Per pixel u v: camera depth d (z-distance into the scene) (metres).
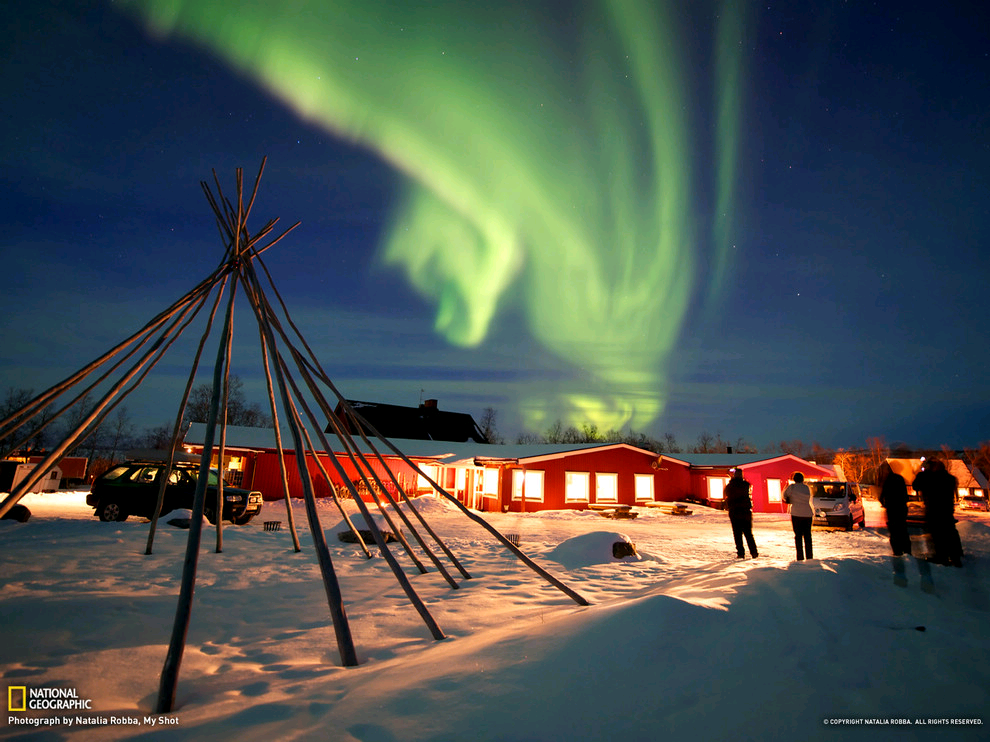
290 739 2.61
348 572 7.97
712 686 2.81
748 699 2.68
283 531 12.45
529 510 24.53
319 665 4.01
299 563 8.44
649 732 2.43
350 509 19.69
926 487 6.64
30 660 3.85
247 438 21.84
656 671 2.98
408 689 3.10
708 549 12.19
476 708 2.77
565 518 21.70
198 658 4.11
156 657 4.06
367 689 3.22
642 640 3.30
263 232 8.25
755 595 4.31
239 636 4.76
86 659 3.90
